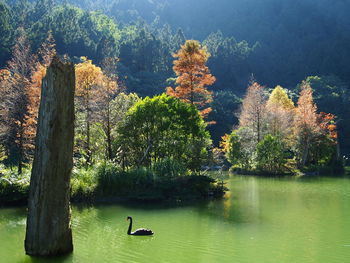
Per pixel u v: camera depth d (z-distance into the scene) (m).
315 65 109.44
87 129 27.27
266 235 13.88
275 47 126.56
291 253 11.73
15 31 65.50
